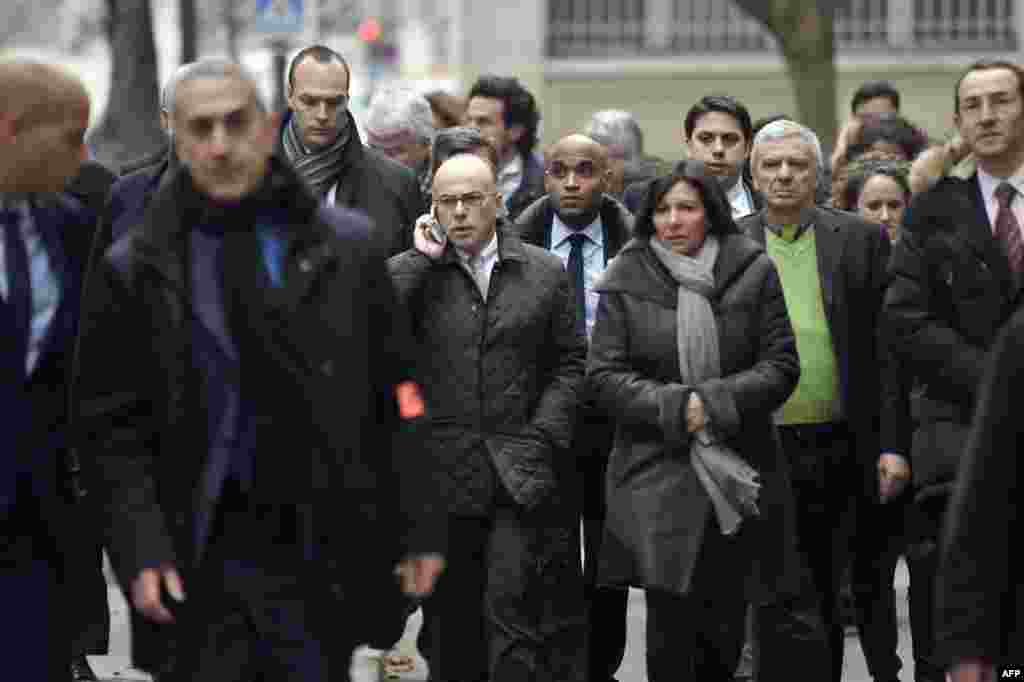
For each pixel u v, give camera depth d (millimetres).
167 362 13930
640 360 19469
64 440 15336
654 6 63000
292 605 13922
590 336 21312
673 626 19531
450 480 19938
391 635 14320
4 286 15102
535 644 19984
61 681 15406
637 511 19266
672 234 19406
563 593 20578
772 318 19375
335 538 13961
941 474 18797
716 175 23062
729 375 19344
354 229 14102
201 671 13898
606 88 63031
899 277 18688
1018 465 12719
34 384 15188
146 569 13883
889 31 62188
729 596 19484
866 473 20953
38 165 15102
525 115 28844
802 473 20859
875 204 25250
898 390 20594
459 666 20266
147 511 14008
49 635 15227
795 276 21094
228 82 13984
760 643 19812
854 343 20984
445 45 78438
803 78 45344
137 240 13969
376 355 14180
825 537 21156
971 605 12711
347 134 22344
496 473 19953
